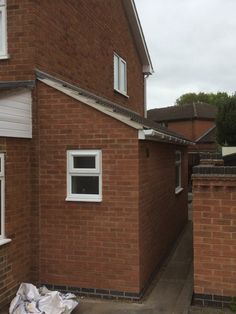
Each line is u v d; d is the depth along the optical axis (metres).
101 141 6.97
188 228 13.26
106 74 11.53
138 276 6.82
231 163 8.36
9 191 6.62
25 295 6.26
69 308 6.08
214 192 6.30
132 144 6.82
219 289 6.30
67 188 7.14
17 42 7.22
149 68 15.91
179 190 11.97
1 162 6.41
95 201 6.99
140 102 15.79
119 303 6.75
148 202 7.57
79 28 9.39
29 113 7.11
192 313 6.12
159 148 8.77
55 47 8.06
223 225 6.27
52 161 7.20
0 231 6.42
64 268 7.14
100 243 6.98
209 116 35.06
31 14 7.16
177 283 7.72
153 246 8.06
